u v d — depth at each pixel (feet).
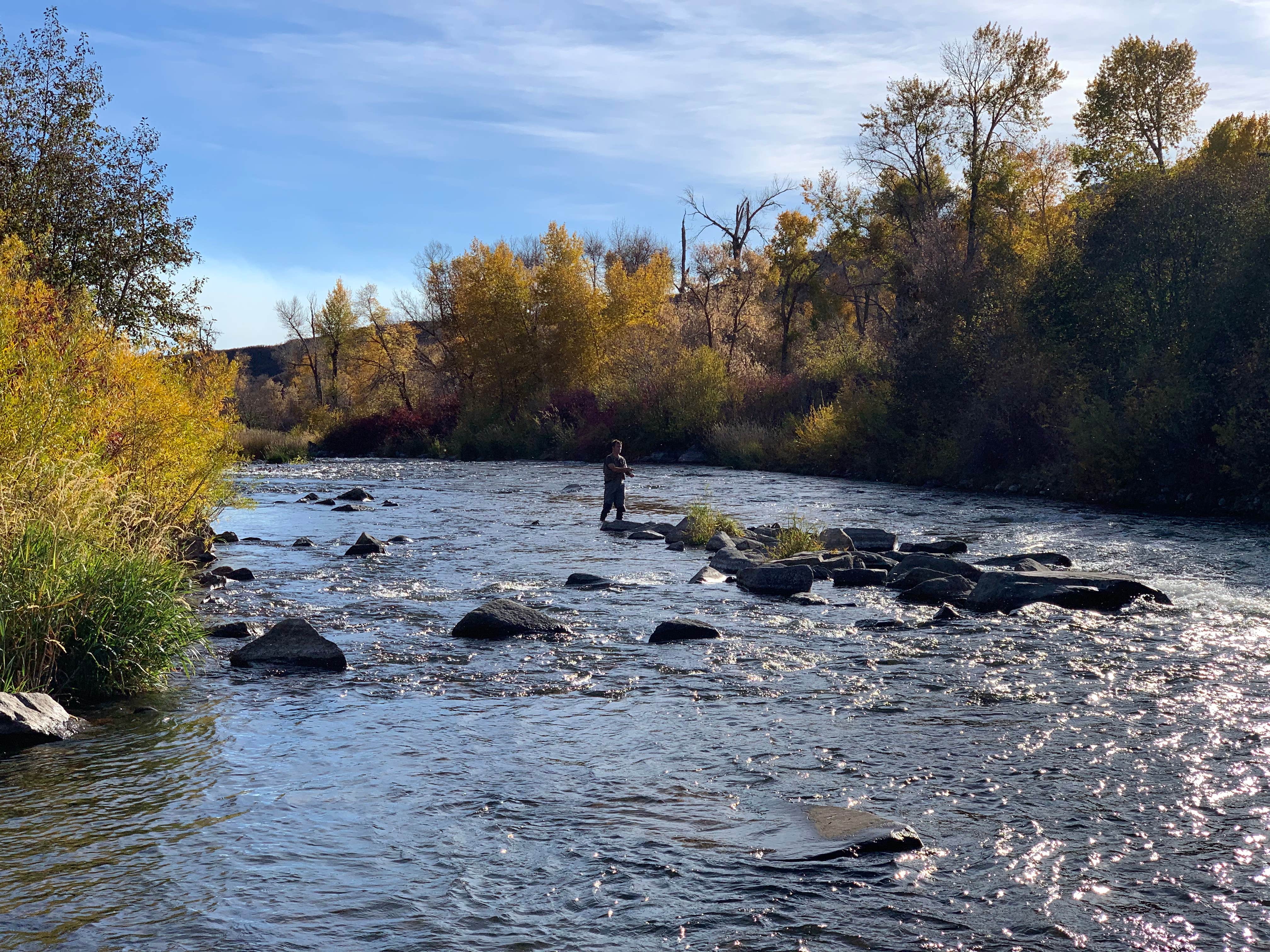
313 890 13.66
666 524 63.98
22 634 22.97
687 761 19.40
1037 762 19.19
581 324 196.13
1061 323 95.81
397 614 35.37
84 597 24.11
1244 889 13.67
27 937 12.23
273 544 56.39
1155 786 17.79
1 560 23.81
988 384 101.86
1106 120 147.74
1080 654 28.76
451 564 48.83
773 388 154.61
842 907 13.20
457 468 144.05
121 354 41.98
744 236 195.31
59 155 65.16
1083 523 67.00
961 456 100.94
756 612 35.83
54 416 32.01
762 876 14.15
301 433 226.99
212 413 49.32
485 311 199.00
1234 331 77.82
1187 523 66.18
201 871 14.26
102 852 14.88
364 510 78.07
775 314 198.29
